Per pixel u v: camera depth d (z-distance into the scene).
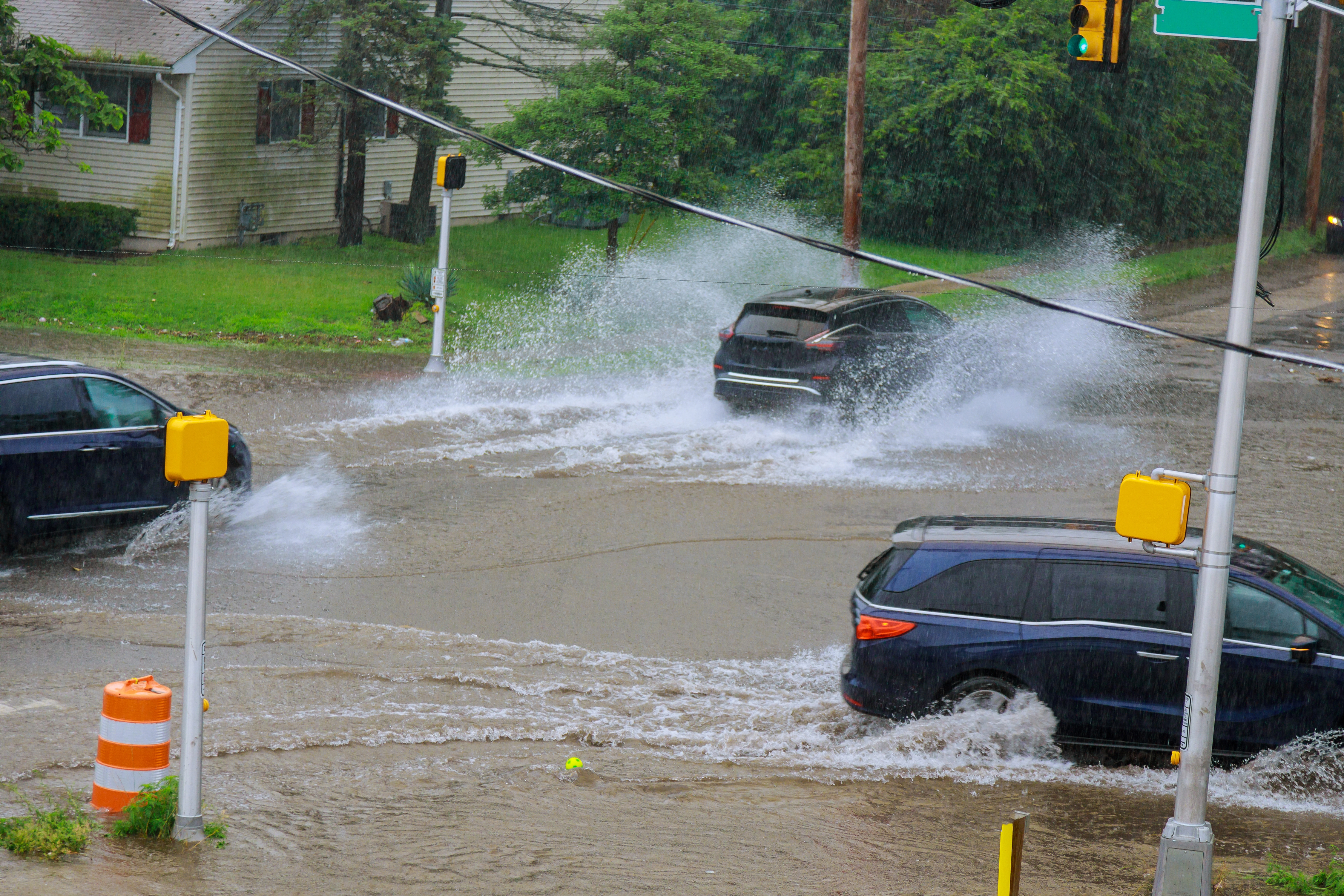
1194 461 63.25
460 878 23.92
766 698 35.62
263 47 112.12
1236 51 183.75
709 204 117.44
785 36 160.62
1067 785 30.80
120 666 35.56
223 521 50.31
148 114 107.94
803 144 151.25
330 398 71.38
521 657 37.88
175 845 24.39
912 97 147.50
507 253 122.62
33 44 96.25
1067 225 155.00
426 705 34.12
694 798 29.20
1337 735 31.16
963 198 148.50
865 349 67.12
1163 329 25.75
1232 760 31.75
